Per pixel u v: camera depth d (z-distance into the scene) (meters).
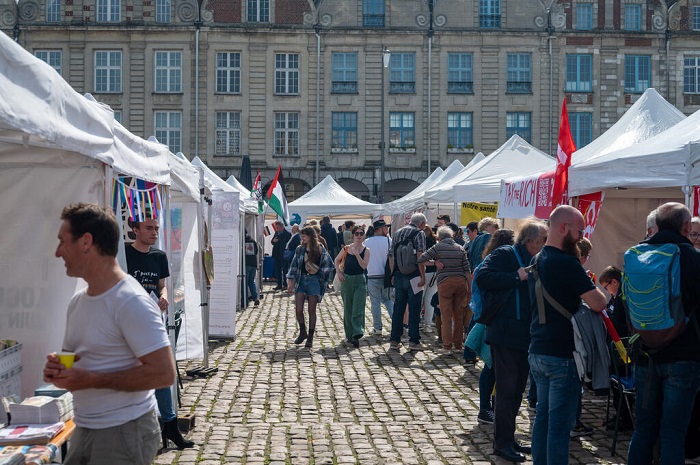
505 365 6.36
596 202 9.01
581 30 41.84
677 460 5.06
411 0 41.94
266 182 42.09
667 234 5.22
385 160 42.25
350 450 6.70
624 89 42.12
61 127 4.57
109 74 41.41
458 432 7.33
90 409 3.37
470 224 12.48
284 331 14.50
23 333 5.65
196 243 10.46
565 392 5.31
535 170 15.41
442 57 42.00
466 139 42.28
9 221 5.65
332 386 9.47
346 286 12.63
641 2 42.09
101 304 3.34
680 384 5.07
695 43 42.09
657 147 7.81
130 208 6.87
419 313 12.03
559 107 42.09
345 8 41.88
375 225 14.26
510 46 41.97
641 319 5.07
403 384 9.56
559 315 5.32
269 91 41.97
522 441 6.92
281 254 23.25
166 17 41.53
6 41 3.97
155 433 3.50
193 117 41.75
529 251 6.29
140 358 3.32
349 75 42.22
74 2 41.00
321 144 42.16
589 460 6.38
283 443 6.90
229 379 9.87
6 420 4.51
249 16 41.78
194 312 10.41
